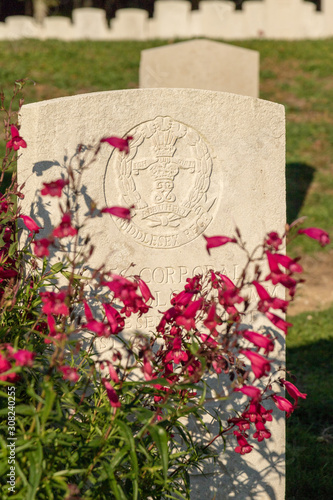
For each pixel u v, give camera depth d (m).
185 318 2.41
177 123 3.31
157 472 2.58
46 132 3.02
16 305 2.75
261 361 2.30
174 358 2.59
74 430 2.49
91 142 3.12
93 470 2.32
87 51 14.54
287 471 3.98
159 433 2.22
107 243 3.21
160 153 3.30
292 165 10.35
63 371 2.15
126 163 3.22
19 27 17.22
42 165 3.03
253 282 2.33
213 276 2.81
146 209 3.29
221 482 3.50
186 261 3.41
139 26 17.19
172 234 3.37
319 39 16.61
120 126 3.18
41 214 3.07
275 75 14.02
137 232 3.29
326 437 4.48
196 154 3.37
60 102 3.03
